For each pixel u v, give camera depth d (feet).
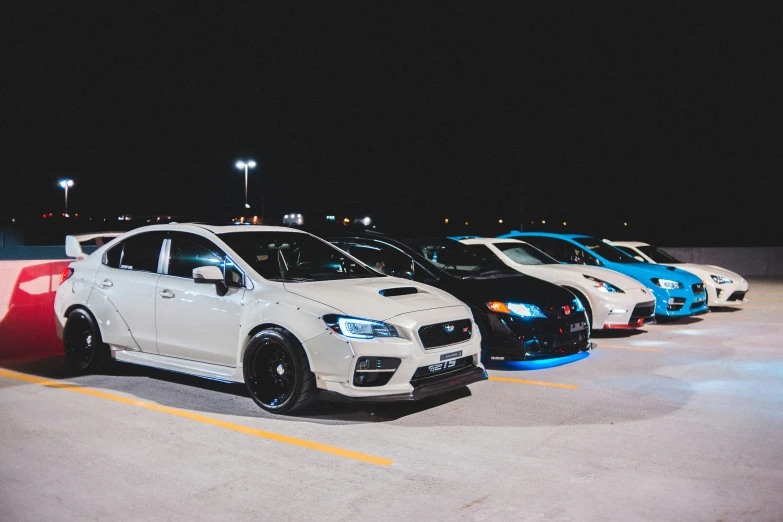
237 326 18.43
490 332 23.52
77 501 12.00
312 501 12.07
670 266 39.11
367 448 15.06
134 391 20.22
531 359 23.30
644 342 30.25
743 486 12.79
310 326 16.92
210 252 20.03
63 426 16.57
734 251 76.38
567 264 33.40
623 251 41.29
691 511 11.62
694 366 24.63
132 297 20.92
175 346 19.92
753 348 28.60
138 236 21.98
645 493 12.44
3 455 14.40
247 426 16.72
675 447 15.12
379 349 16.51
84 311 22.25
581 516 11.42
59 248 66.95
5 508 11.67
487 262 29.50
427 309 17.99
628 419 17.46
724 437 15.88
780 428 16.65
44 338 27.78
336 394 16.69
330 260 21.61
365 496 12.30
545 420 17.34
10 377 22.17
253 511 11.62
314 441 15.56
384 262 26.25
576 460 14.26
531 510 11.67
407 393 16.75
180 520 11.25
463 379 18.16
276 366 17.85
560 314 24.04
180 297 19.74
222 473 13.46
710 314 41.16
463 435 16.05
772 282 65.72
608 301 29.99
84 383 21.25
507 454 14.66
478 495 12.34
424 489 12.64
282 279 19.03
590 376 22.90
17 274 27.09
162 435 15.92
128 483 12.88
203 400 19.20
